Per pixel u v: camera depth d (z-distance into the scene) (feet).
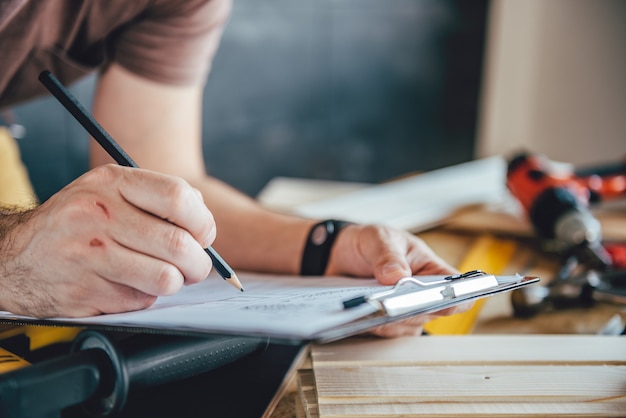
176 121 3.14
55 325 1.45
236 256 2.52
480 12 9.58
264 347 1.77
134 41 2.97
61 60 2.89
